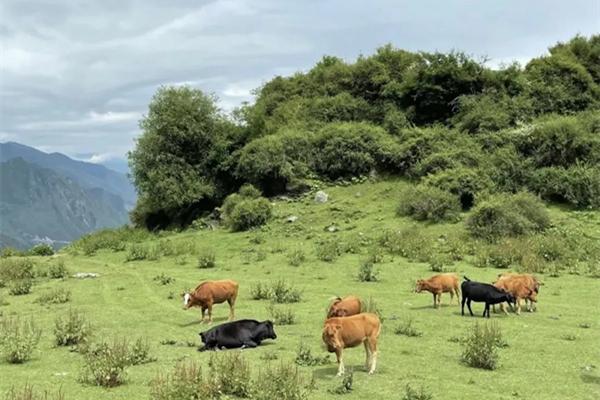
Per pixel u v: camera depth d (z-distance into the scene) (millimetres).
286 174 41656
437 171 37625
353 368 11969
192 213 45000
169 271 28141
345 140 42781
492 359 12078
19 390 10773
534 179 34812
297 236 34281
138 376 11648
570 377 11430
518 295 17703
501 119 40844
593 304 18766
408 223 33344
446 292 19734
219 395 9977
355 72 50594
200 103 45875
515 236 28953
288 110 50062
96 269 30203
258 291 21000
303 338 14914
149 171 43531
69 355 13727
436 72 45062
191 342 14766
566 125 36156
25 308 20922
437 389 10578
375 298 20359
